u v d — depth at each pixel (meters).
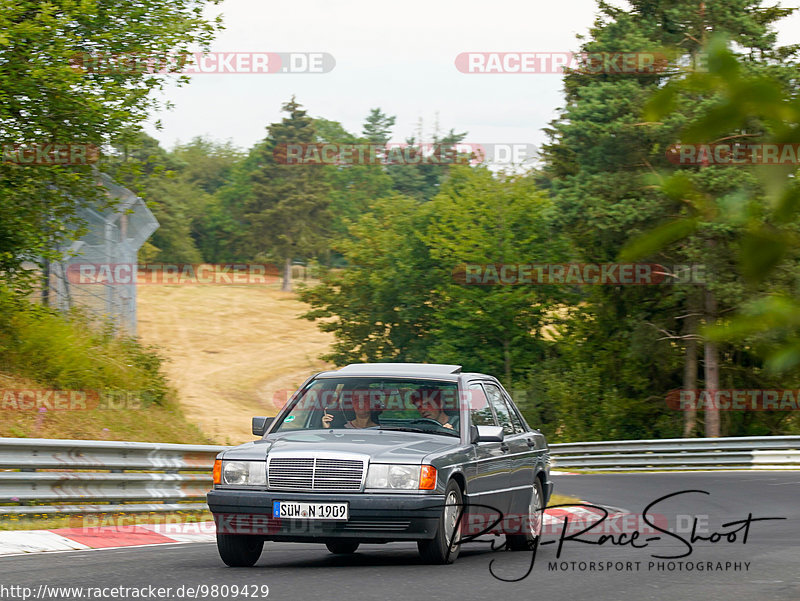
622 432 145.38
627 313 145.62
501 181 169.25
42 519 35.34
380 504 24.59
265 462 25.66
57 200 61.69
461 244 168.12
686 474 83.81
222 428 155.25
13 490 34.53
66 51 55.97
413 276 185.50
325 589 20.78
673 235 4.33
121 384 67.38
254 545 26.06
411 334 191.62
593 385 148.00
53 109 57.38
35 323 64.38
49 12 55.00
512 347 170.25
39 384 60.38
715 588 22.00
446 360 168.62
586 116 119.06
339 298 198.62
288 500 24.94
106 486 38.78
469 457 27.14
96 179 62.16
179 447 43.16
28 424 53.78
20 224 59.22
